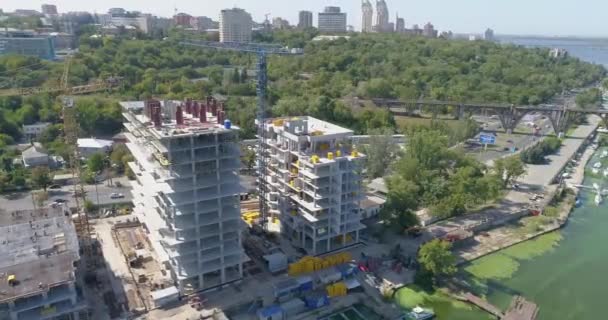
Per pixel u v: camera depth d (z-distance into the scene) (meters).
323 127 156.12
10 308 97.50
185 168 115.06
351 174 141.75
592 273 144.88
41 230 124.19
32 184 190.38
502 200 193.25
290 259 142.25
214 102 136.38
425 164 192.00
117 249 145.62
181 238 116.62
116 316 114.19
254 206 180.25
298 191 144.75
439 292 131.25
